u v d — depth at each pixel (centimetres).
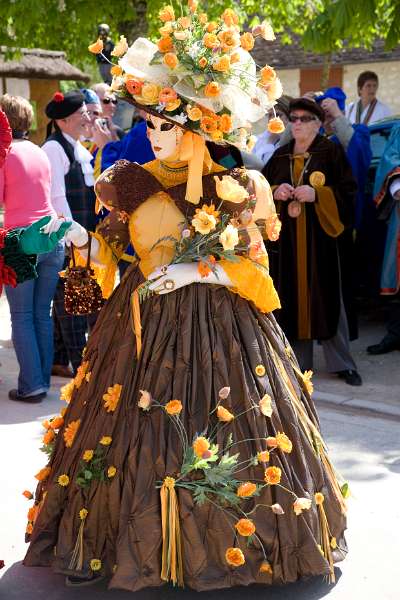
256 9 1373
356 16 786
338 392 581
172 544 292
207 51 304
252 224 320
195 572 294
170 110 302
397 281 655
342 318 592
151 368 307
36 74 1747
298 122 569
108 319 329
